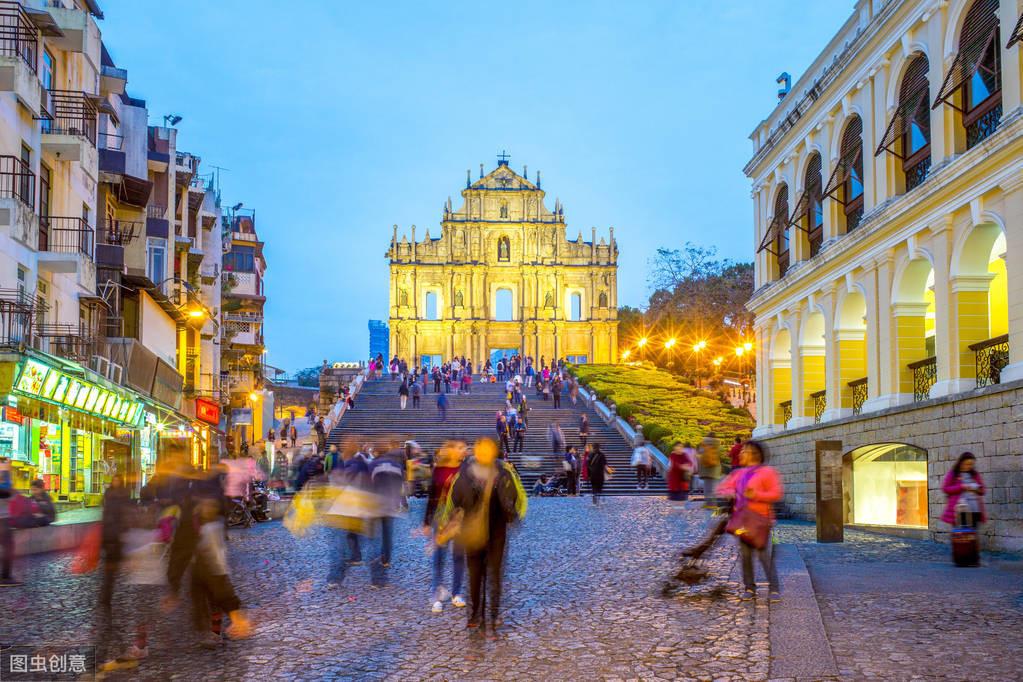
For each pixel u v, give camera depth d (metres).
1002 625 10.06
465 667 8.70
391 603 11.96
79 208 27.84
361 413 52.44
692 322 74.56
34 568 16.02
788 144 31.22
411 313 85.81
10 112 22.61
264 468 37.12
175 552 9.67
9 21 23.14
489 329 86.62
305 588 13.18
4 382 20.25
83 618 11.17
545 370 67.94
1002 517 17.98
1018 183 18.12
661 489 36.22
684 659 8.79
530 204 87.94
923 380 22.77
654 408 49.97
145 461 30.72
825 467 20.16
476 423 50.38
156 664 8.97
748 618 10.42
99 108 28.39
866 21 25.84
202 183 44.72
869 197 25.00
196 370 40.75
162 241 35.31
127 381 28.11
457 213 87.62
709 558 15.40
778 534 22.31
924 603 11.41
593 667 8.61
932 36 21.72
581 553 16.64
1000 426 18.12
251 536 21.27
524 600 12.05
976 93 20.53
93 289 28.75
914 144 23.25
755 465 11.54
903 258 23.17
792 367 30.45
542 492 35.09
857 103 26.03
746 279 75.19
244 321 60.94
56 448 23.50
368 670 8.67
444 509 11.34
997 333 24.05
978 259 20.53
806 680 8.02
